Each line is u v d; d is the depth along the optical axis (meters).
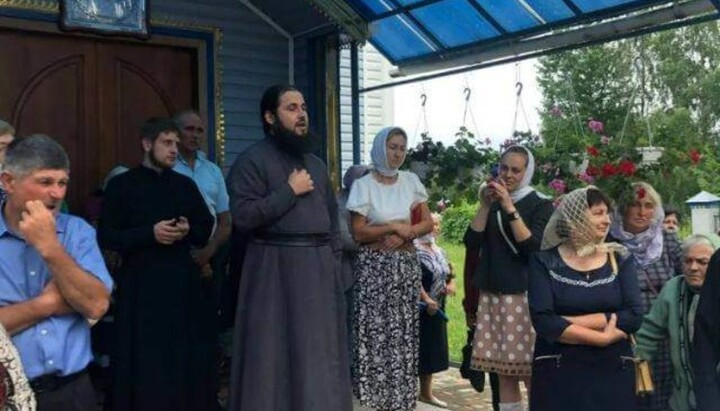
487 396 6.14
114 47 5.82
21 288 2.59
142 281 4.06
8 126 3.56
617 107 20.98
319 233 3.96
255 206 3.80
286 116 3.95
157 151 4.17
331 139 6.36
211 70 6.14
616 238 4.03
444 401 5.99
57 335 2.59
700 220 5.91
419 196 4.75
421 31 5.91
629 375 3.33
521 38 5.45
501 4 5.23
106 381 4.44
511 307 4.16
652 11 4.70
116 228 4.07
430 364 5.58
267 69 6.40
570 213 3.36
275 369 3.83
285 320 3.88
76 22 5.39
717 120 26.30
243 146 6.29
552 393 3.33
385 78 7.55
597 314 3.31
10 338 2.39
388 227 4.50
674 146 4.59
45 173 2.45
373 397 4.48
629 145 4.30
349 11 5.85
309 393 3.80
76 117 5.67
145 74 5.95
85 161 5.70
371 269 4.51
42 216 2.44
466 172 5.23
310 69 6.36
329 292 3.95
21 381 2.20
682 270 3.69
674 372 3.63
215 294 4.88
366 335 4.50
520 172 4.22
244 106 6.30
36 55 5.52
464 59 5.88
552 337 3.27
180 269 4.14
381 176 4.61
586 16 4.96
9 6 5.31
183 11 6.01
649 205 3.96
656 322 3.71
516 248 4.15
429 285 5.56
